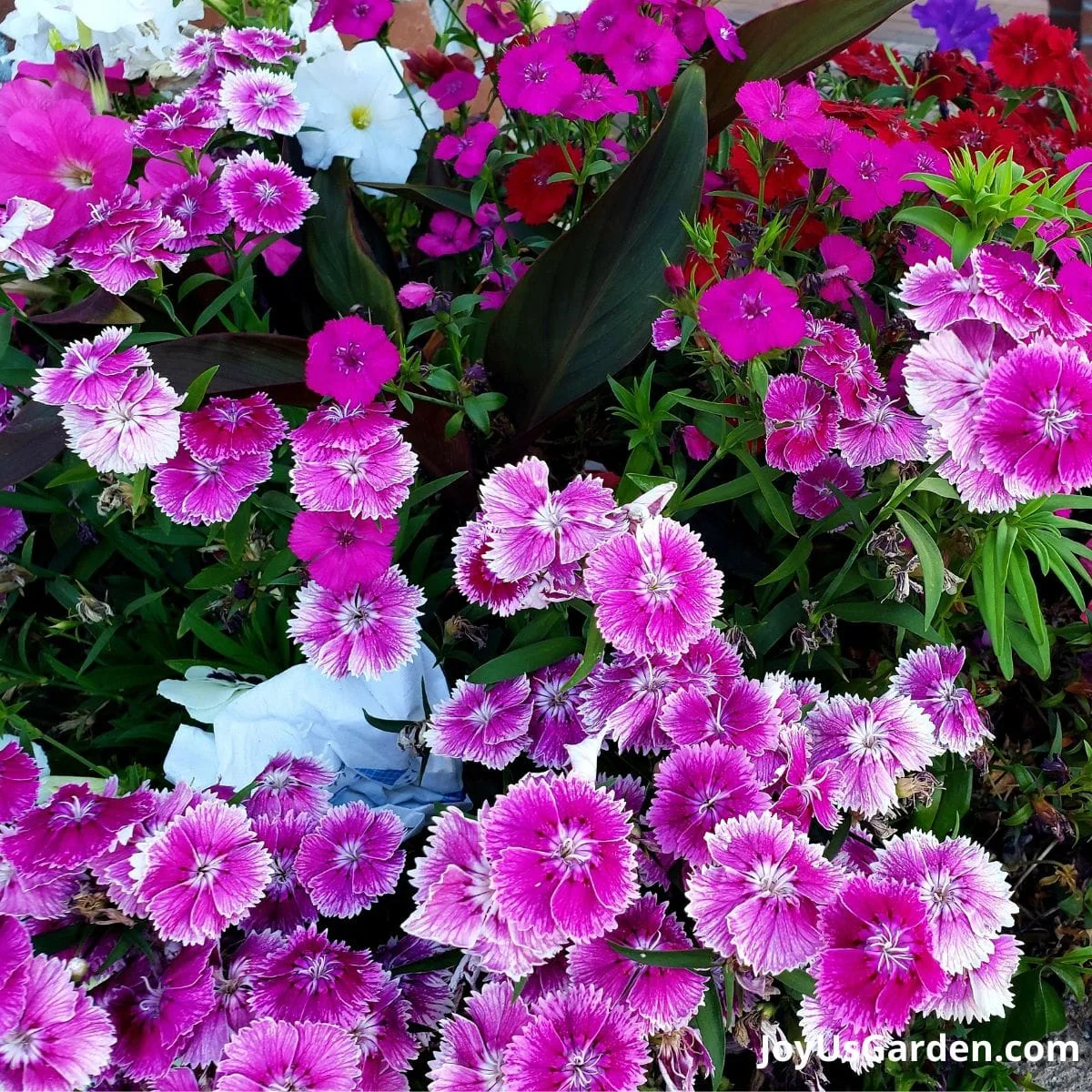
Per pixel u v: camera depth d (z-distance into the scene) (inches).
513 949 12.8
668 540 14.2
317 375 15.4
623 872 13.0
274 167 17.5
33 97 16.6
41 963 13.0
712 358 16.1
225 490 15.8
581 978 13.7
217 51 19.3
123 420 15.1
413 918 12.7
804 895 13.2
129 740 18.2
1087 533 19.0
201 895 13.4
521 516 14.4
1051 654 18.9
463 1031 13.8
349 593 16.1
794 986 13.3
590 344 18.4
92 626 18.4
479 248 21.3
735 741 14.2
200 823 13.7
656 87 20.0
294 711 16.1
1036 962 17.3
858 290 17.2
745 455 15.9
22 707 17.5
